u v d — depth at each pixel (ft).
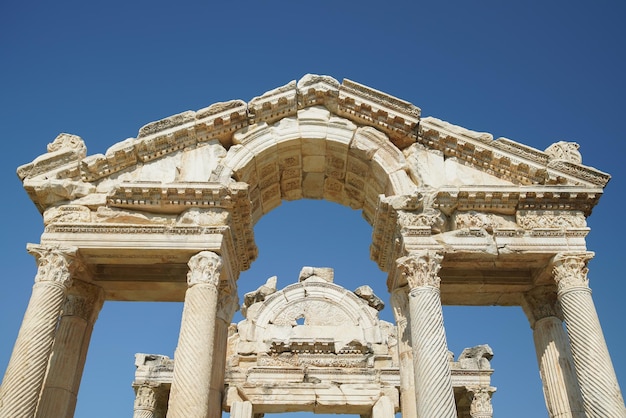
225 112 56.24
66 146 54.24
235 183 52.13
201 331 45.42
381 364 84.64
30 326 45.06
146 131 54.65
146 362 82.79
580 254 49.80
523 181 54.19
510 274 56.44
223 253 50.75
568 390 51.03
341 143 56.70
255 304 91.56
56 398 50.24
